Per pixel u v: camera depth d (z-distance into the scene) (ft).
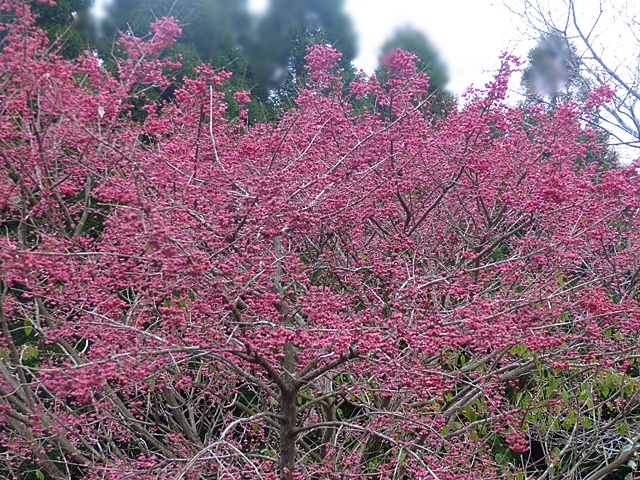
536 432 26.17
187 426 21.74
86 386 11.02
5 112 18.70
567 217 20.54
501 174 22.31
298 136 20.11
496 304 15.48
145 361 13.20
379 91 21.45
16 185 16.56
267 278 15.64
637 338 20.01
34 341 27.53
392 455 21.11
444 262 24.18
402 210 24.97
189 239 13.20
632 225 22.09
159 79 19.53
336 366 15.65
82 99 16.05
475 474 16.88
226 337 13.48
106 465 17.12
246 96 16.80
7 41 18.40
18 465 23.77
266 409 22.18
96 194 17.88
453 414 19.93
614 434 25.99
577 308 19.02
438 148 22.54
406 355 14.48
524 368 19.03
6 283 15.46
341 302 17.20
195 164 15.51
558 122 20.80
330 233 21.97
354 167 20.84
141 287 15.96
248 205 14.65
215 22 29.35
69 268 14.38
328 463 17.97
